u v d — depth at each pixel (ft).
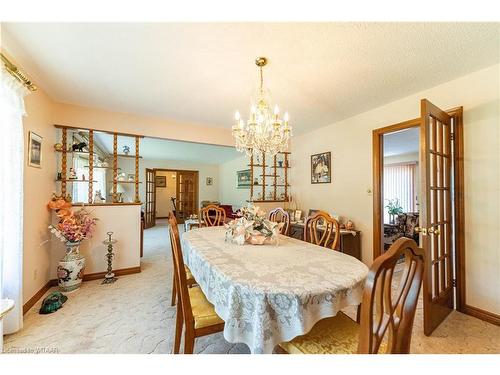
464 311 6.96
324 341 3.69
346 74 6.98
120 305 7.43
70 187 12.44
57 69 6.75
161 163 26.66
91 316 6.75
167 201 33.09
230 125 12.49
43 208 8.30
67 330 6.04
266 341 3.27
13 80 5.57
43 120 8.27
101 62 6.38
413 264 2.70
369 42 5.45
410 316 2.69
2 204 5.15
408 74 6.98
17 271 5.90
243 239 6.07
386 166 22.56
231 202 26.50
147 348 5.35
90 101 9.22
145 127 11.10
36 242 7.73
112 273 9.64
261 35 5.21
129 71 6.87
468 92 7.00
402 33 5.13
